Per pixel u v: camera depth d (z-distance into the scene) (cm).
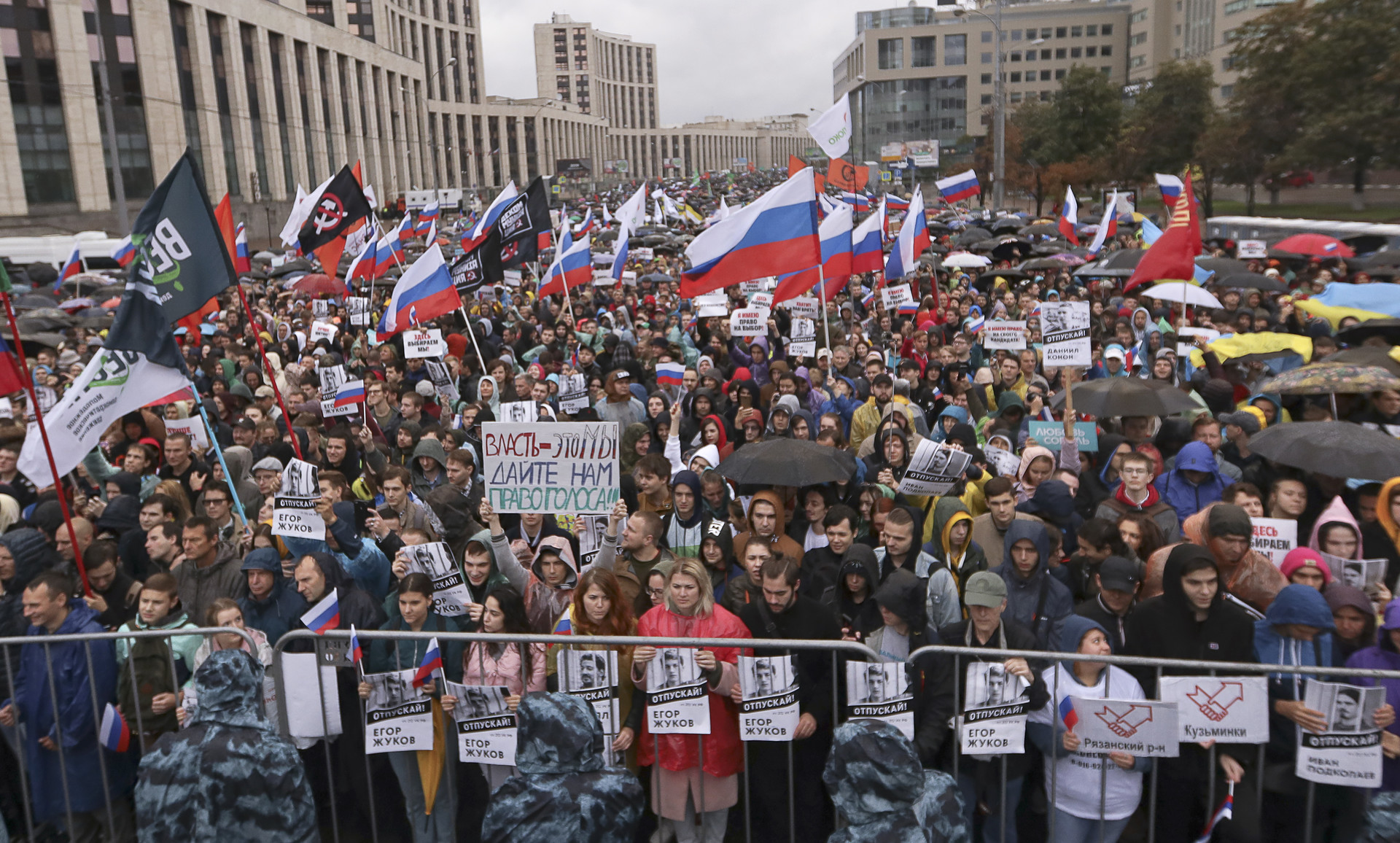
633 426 910
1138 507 657
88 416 668
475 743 479
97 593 628
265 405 1100
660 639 460
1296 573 504
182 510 699
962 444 805
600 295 2341
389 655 531
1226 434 803
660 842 493
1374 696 419
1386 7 3688
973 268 2677
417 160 10462
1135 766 452
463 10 14275
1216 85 5225
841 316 1683
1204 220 4800
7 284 602
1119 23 11269
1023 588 557
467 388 1272
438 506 675
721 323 1623
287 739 398
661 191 4722
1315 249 1797
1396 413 795
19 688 532
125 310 654
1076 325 915
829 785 324
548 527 675
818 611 516
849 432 1073
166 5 5572
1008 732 450
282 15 7019
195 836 366
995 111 4325
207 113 6019
